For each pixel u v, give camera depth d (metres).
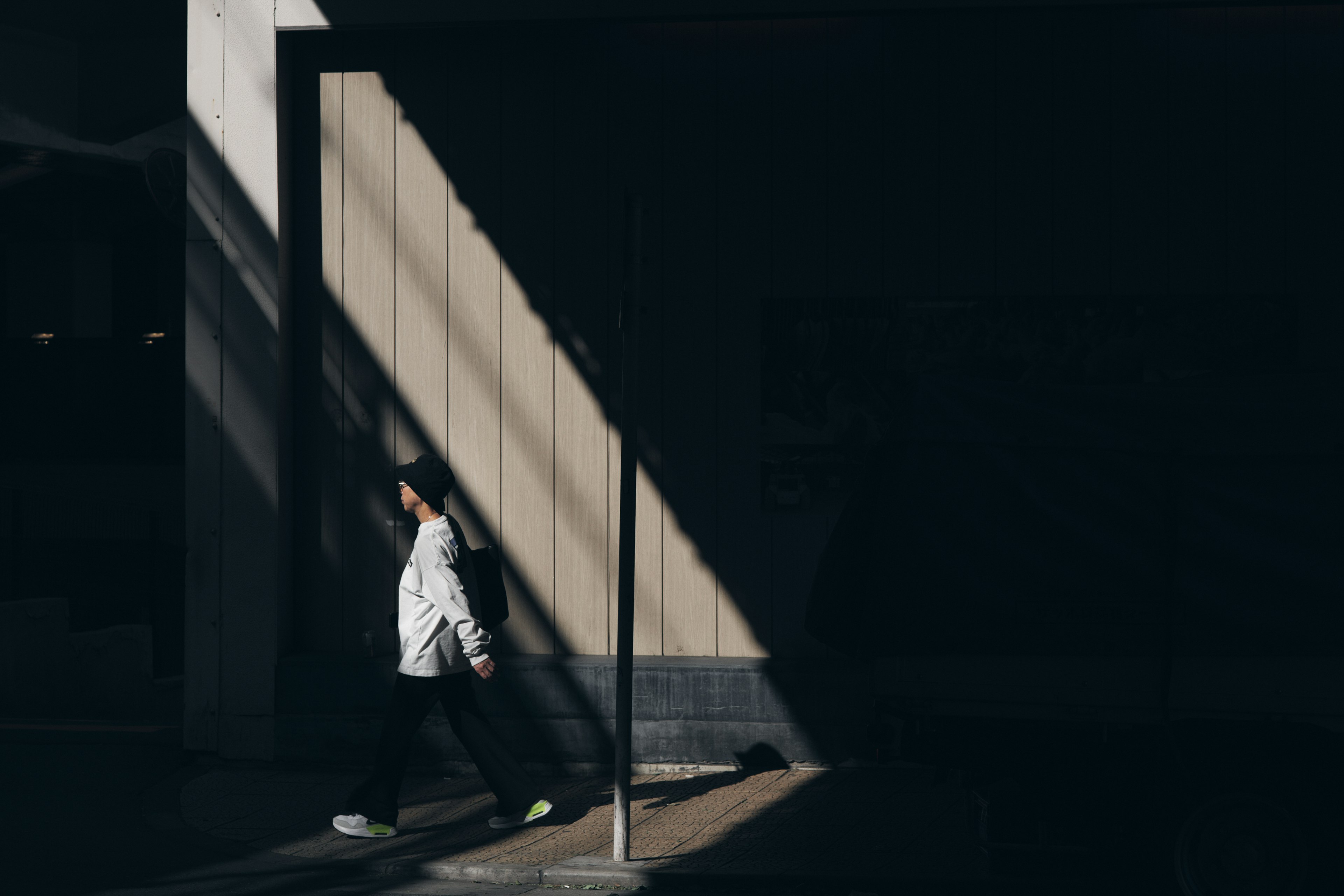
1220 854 5.93
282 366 9.55
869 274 9.17
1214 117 8.92
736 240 9.27
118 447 20.78
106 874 6.91
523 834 7.65
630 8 9.12
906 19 9.10
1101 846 6.16
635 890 6.75
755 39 9.22
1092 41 8.99
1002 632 6.14
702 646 9.32
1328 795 5.81
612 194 9.38
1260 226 8.91
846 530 6.62
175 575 17.23
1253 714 5.91
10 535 18.39
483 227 9.52
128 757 9.71
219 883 6.78
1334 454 5.91
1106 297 9.01
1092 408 6.20
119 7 16.20
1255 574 5.91
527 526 9.50
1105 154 8.99
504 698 9.29
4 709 12.72
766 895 6.67
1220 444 6.01
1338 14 8.84
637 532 9.38
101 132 17.42
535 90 9.44
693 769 9.12
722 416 9.28
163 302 23.97
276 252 9.46
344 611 9.69
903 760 6.42
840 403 9.20
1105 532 6.08
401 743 7.61
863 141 9.16
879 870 6.81
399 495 9.62
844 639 6.69
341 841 7.62
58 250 23.44
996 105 9.07
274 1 9.42
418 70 9.55
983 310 9.09
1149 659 6.03
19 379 20.97
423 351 9.60
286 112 9.59
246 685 9.51
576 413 9.45
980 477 6.22
